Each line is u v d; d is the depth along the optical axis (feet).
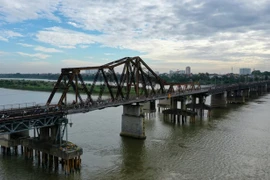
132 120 230.27
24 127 142.20
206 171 156.87
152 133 249.55
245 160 175.52
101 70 203.62
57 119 157.38
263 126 278.46
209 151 193.98
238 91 531.50
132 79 241.96
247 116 341.41
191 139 227.40
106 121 293.84
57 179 143.23
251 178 147.74
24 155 176.76
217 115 351.25
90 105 188.85
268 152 192.13
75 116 323.16
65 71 175.83
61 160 162.61
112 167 161.79
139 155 184.34
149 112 330.54
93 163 167.53
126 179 145.07
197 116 345.31
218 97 433.07
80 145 204.03
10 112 145.89
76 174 150.20
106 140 220.43
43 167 158.61
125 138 228.63
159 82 288.71
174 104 314.35
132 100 228.43
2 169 154.51
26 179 142.10
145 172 155.02
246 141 220.64
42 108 158.40
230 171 157.17
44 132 164.45
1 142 179.83
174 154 187.11
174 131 257.96
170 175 151.02
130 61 238.07
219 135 241.14
